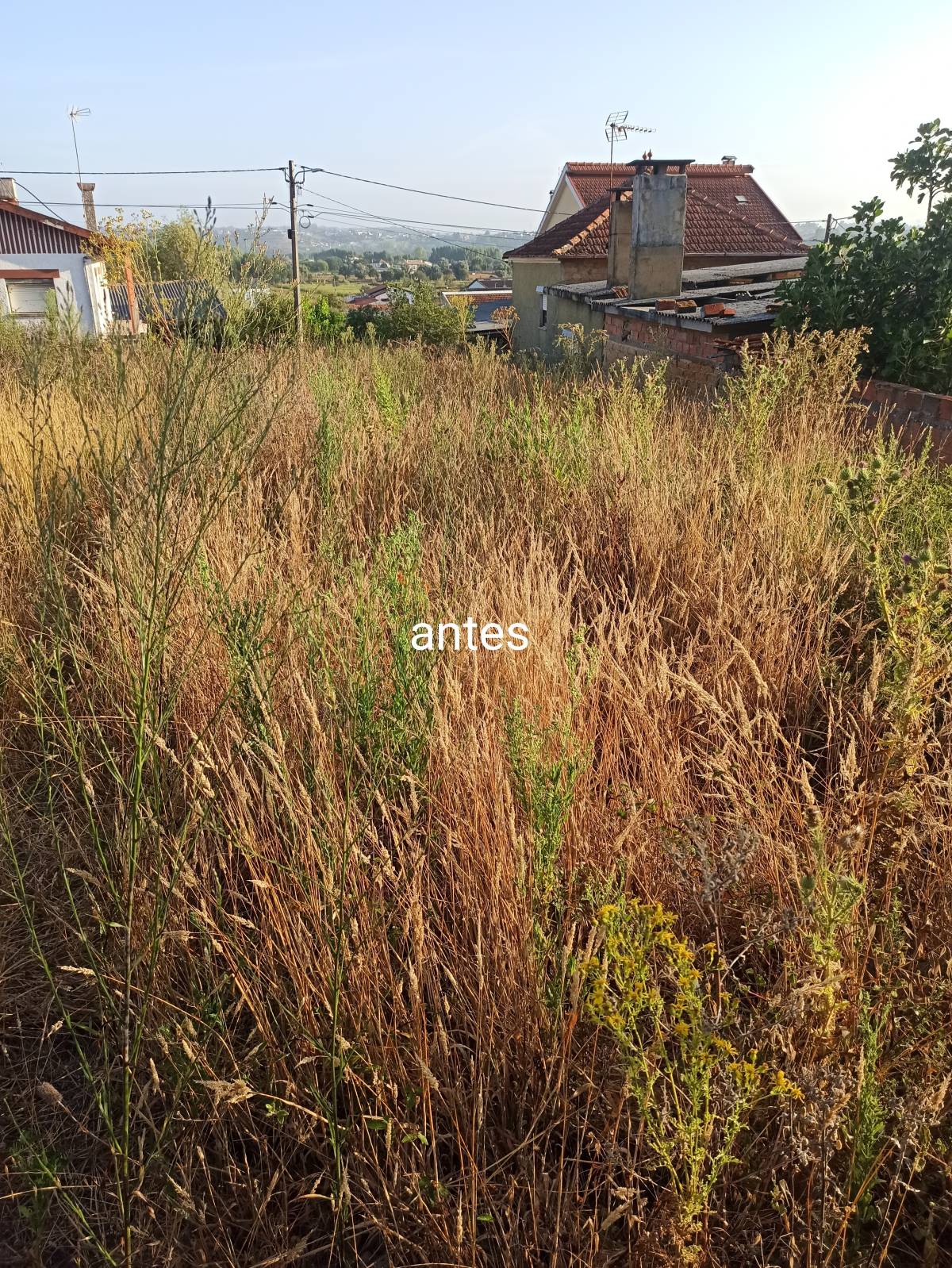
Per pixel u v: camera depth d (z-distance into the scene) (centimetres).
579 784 264
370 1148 197
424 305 2678
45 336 927
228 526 404
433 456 578
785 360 639
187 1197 180
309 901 227
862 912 224
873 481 324
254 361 622
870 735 285
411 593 321
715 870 208
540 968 210
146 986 221
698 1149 163
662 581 426
